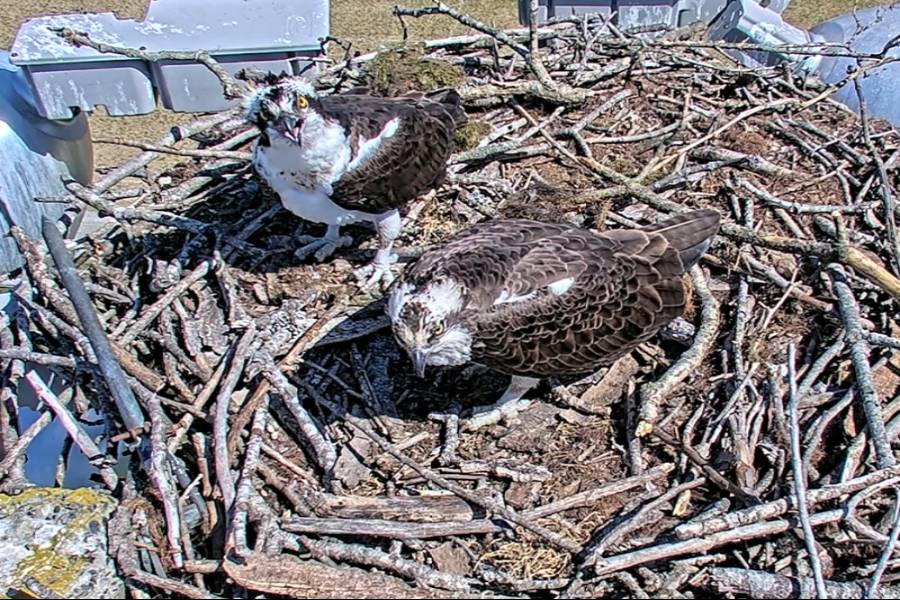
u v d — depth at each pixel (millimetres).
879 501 1108
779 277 1371
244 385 1268
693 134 1704
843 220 1473
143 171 1646
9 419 1283
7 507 1091
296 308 1352
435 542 1104
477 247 1168
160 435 1131
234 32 1563
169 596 1053
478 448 1230
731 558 1081
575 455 1210
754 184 1579
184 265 1435
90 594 1032
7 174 1469
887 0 2906
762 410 1206
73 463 1378
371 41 2654
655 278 1208
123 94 1579
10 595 1028
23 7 2902
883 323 1326
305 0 1610
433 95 1520
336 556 1071
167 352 1299
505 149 1599
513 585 1043
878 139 1672
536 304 1141
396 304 1123
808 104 1686
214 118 1644
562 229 1223
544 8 1922
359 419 1246
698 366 1285
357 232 1518
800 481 1027
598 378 1304
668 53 1816
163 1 1619
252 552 1020
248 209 1542
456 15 1771
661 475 1166
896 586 1030
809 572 1037
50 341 1390
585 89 1783
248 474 1120
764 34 1944
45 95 1548
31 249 1402
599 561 1029
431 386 1291
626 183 1500
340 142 1255
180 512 1096
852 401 1212
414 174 1359
